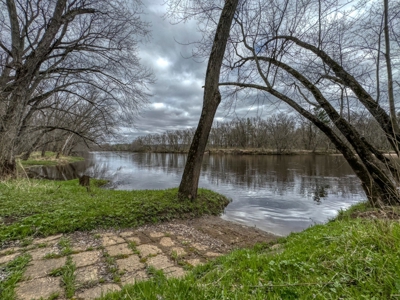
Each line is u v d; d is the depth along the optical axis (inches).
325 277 72.7
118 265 124.6
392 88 178.1
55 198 255.8
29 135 620.1
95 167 1013.2
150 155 2253.9
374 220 109.6
